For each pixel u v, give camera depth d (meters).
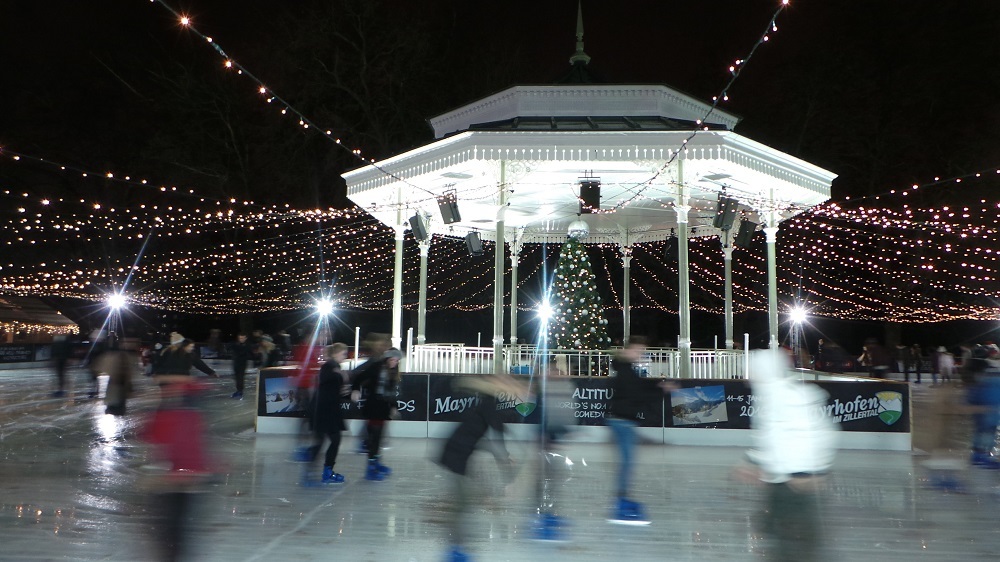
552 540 5.93
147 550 5.53
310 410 8.52
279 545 5.70
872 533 6.30
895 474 9.04
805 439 4.84
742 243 14.34
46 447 10.30
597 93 13.66
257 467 8.94
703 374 12.81
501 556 5.51
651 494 7.67
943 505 7.38
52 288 31.78
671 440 11.22
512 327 17.97
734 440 11.14
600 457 9.94
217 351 37.16
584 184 12.17
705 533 6.19
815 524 4.77
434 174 12.29
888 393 11.09
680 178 11.43
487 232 18.62
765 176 12.05
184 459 4.94
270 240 36.41
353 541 5.84
